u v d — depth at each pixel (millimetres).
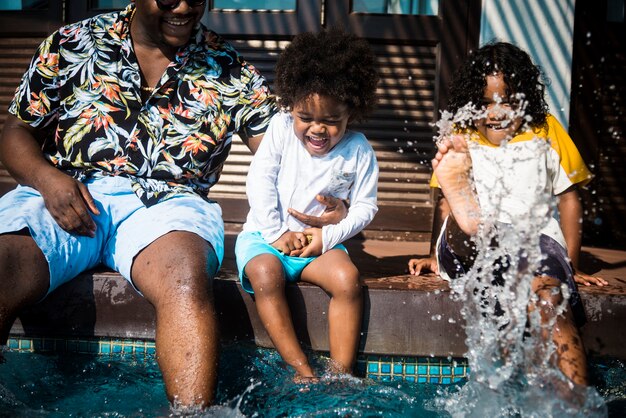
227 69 2766
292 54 2604
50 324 2582
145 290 2305
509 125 2723
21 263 2332
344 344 2420
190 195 2611
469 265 2703
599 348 2549
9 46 4109
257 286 2412
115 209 2566
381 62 4000
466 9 3959
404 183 4020
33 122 2664
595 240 4223
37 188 2486
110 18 2744
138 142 2645
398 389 2383
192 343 2080
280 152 2662
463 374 2561
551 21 3869
